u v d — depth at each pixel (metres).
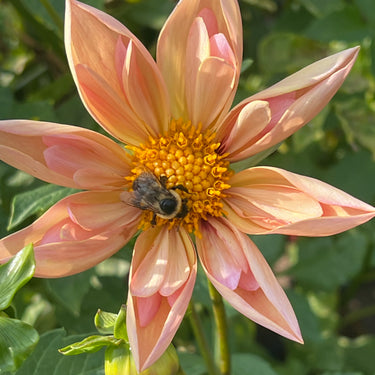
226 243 0.39
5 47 0.53
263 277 0.38
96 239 0.39
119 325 0.37
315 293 0.55
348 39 0.49
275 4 0.56
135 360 0.36
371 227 0.51
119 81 0.40
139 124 0.40
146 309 0.38
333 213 0.38
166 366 0.38
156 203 0.39
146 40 0.53
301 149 0.51
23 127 0.38
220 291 0.38
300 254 0.52
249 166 0.40
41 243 0.39
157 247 0.40
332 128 0.52
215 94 0.40
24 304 0.49
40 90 0.50
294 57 0.50
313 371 0.54
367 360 0.53
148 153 0.40
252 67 0.56
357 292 0.63
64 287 0.44
